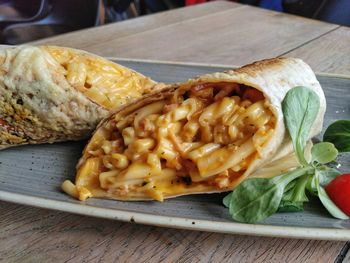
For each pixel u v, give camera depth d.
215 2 0.48
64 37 0.37
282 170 0.19
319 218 0.17
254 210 0.16
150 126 0.19
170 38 0.38
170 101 0.19
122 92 0.23
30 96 0.20
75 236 0.16
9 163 0.21
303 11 0.52
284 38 0.37
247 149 0.18
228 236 0.16
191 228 0.16
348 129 0.20
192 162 0.18
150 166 0.18
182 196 0.18
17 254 0.15
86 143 0.22
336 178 0.17
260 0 0.56
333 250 0.16
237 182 0.18
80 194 0.18
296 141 0.18
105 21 0.52
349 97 0.26
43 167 0.20
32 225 0.17
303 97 0.18
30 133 0.21
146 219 0.16
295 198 0.17
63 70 0.22
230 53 0.34
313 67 0.31
